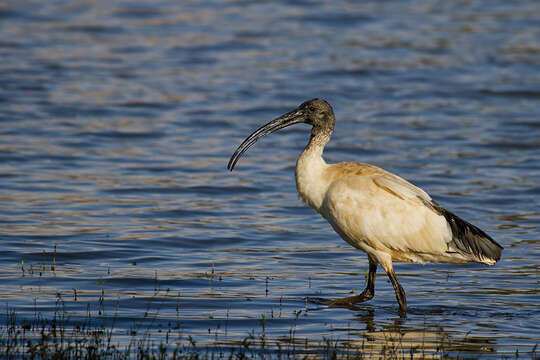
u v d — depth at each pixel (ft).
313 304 35.04
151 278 38.24
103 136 75.36
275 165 66.90
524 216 52.47
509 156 70.33
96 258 41.65
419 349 29.37
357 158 69.31
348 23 131.23
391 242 34.32
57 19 131.75
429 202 34.81
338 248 45.11
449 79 101.40
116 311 33.17
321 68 106.22
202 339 30.04
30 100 88.02
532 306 35.24
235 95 93.86
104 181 60.13
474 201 55.93
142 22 131.03
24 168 63.16
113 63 107.55
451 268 41.91
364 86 98.53
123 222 49.21
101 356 27.50
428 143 74.64
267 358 27.99
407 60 110.22
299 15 136.05
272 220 50.90
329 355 28.40
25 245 43.39
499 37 122.21
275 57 112.16
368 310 34.45
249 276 39.19
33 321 31.42
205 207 53.67
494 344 30.07
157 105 88.48
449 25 129.90
